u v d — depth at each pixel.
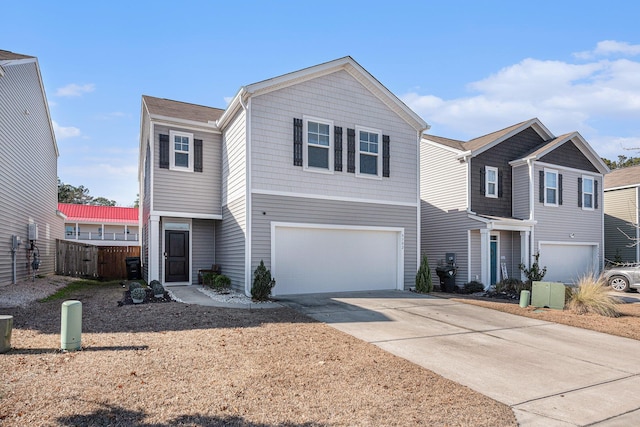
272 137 11.73
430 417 4.02
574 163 19.14
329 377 5.02
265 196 11.55
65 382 4.52
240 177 11.88
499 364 5.95
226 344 6.27
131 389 4.38
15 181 13.06
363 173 13.16
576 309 10.44
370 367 5.47
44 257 17.61
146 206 15.35
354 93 13.14
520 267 16.09
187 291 12.13
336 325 7.97
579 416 4.27
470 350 6.62
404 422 3.88
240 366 5.27
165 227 13.73
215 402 4.13
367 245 13.23
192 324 7.59
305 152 12.20
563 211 18.55
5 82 11.88
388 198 13.58
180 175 13.24
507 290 14.53
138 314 8.40
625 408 4.51
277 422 3.75
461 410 4.24
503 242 17.84
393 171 13.73
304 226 12.05
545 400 4.67
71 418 3.67
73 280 15.76
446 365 5.79
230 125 12.97
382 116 13.63
